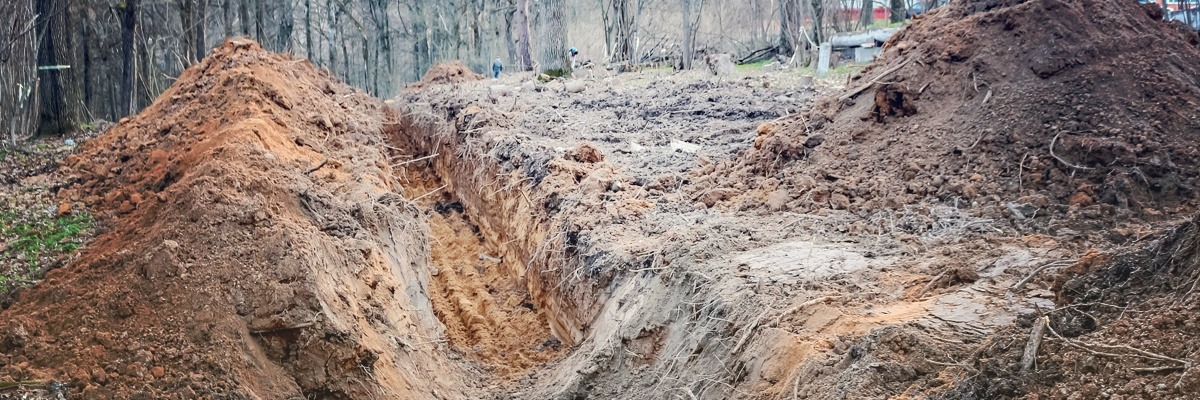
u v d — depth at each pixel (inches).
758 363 220.4
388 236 363.3
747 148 415.2
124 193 328.5
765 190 340.8
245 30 869.2
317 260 267.0
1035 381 158.7
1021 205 275.9
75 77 491.2
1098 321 168.6
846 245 272.5
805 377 197.2
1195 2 595.5
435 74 853.2
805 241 280.4
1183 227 176.1
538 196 401.1
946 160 314.3
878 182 316.5
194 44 744.3
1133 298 170.4
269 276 249.9
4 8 500.7
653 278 288.7
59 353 215.2
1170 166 277.7
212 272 247.1
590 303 321.4
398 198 410.3
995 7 369.7
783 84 608.7
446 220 518.3
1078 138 293.6
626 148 453.7
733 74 705.6
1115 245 239.6
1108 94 309.9
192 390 214.1
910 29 393.1
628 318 285.9
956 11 380.2
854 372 185.9
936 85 347.9
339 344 246.4
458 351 347.3
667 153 434.0
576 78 768.9
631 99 605.3
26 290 249.0
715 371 235.5
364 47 1114.7
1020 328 178.9
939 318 201.2
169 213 270.5
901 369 183.2
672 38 1160.2
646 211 347.9
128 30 644.7
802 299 231.5
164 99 460.1
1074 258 226.7
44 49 479.5
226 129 349.1
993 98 326.3
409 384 272.8
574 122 534.3
